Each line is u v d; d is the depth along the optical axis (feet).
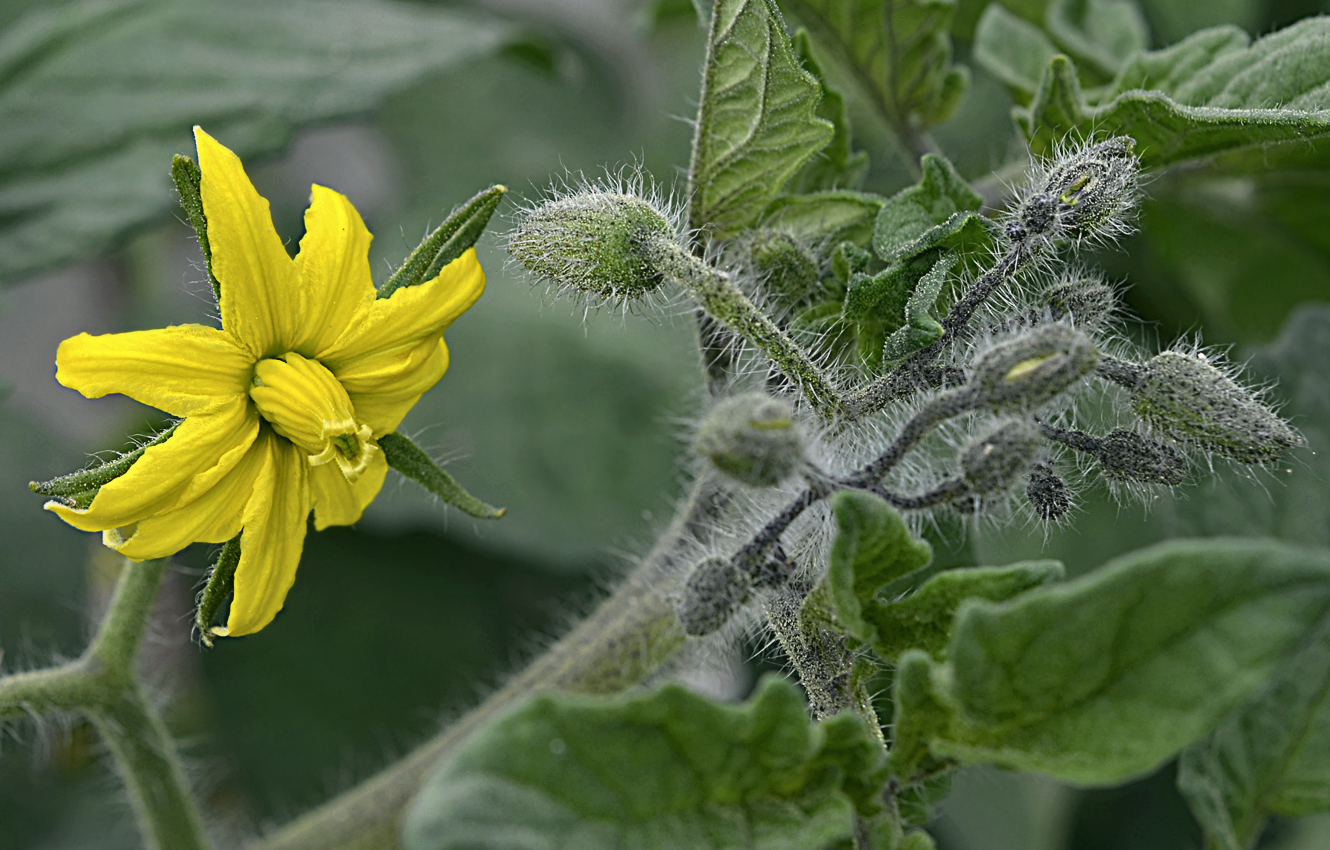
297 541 0.74
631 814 0.66
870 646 0.72
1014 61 0.87
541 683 0.80
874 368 0.75
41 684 0.78
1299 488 0.86
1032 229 0.73
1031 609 0.66
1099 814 0.97
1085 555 0.93
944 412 0.70
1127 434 0.72
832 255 0.77
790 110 0.76
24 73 0.94
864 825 0.69
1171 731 0.66
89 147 0.93
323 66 0.95
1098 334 0.78
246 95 0.94
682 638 0.79
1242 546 0.65
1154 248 0.98
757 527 0.76
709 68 0.76
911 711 0.68
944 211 0.76
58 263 0.92
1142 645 0.66
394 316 0.73
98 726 0.80
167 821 0.81
